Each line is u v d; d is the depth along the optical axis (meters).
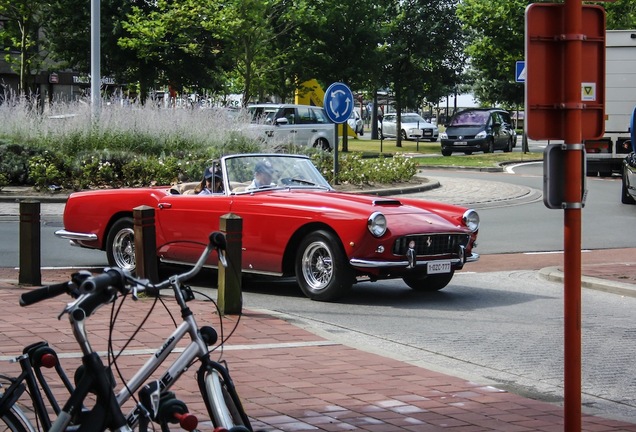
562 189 5.36
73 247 16.11
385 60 47.78
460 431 6.24
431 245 11.52
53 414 6.09
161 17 38.94
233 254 10.00
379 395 7.13
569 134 5.36
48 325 9.23
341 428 6.22
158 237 12.73
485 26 46.44
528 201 24.55
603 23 5.52
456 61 57.78
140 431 4.06
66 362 7.65
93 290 3.65
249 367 7.88
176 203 12.53
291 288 12.70
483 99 61.66
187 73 42.34
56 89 59.22
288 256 11.80
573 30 5.36
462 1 48.91
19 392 4.32
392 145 55.25
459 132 45.31
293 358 8.27
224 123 27.09
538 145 58.62
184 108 27.42
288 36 44.97
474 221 12.14
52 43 43.44
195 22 39.28
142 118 26.23
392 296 12.17
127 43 39.75
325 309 11.12
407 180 28.02
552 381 8.04
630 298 12.25
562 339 9.70
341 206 11.34
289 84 46.97
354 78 46.53
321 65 45.41
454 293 12.49
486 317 10.83
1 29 48.97
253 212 11.84
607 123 29.94
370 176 26.72
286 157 12.92
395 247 11.20
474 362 8.66
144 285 3.92
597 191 26.69
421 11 55.75
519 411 6.82
